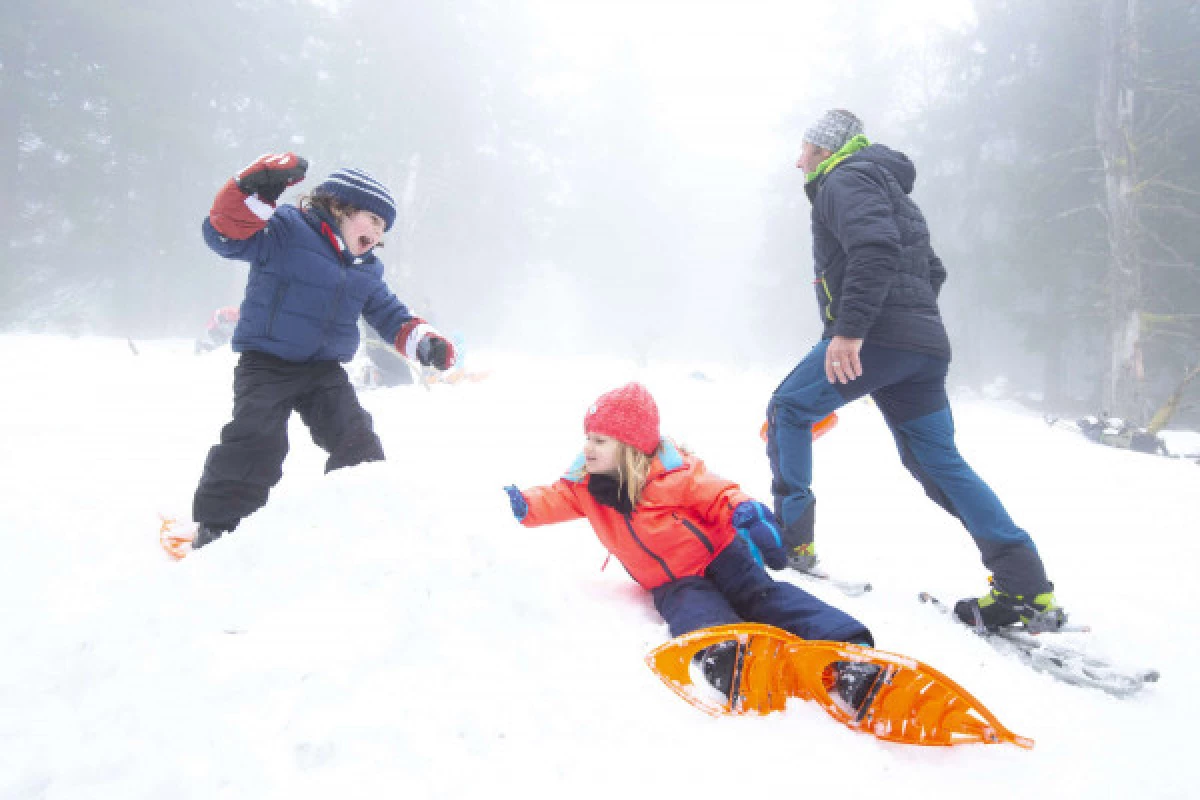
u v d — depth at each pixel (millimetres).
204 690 1285
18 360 8797
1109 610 2617
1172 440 11391
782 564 1689
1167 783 1403
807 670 1479
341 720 1236
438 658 1417
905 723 1403
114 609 1598
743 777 1249
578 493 2012
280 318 2340
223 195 2113
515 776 1191
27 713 1286
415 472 1905
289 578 1548
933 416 2371
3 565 2162
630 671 1547
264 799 1086
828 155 2566
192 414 5441
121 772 1131
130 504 2877
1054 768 1412
